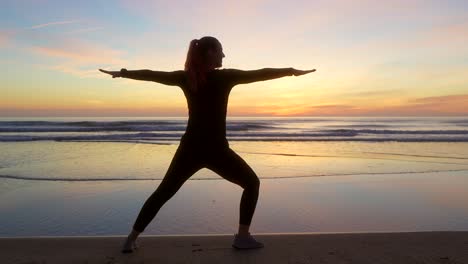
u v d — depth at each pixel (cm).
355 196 656
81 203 599
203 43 280
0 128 2795
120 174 860
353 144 1773
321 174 885
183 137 293
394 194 676
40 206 580
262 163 1066
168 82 290
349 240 338
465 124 5050
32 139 1848
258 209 563
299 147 1598
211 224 485
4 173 863
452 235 350
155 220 500
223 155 290
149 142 1748
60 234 446
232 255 302
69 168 943
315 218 519
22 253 303
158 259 293
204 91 283
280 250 313
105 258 294
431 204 604
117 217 522
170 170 295
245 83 290
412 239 340
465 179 834
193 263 285
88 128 2930
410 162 1105
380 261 289
